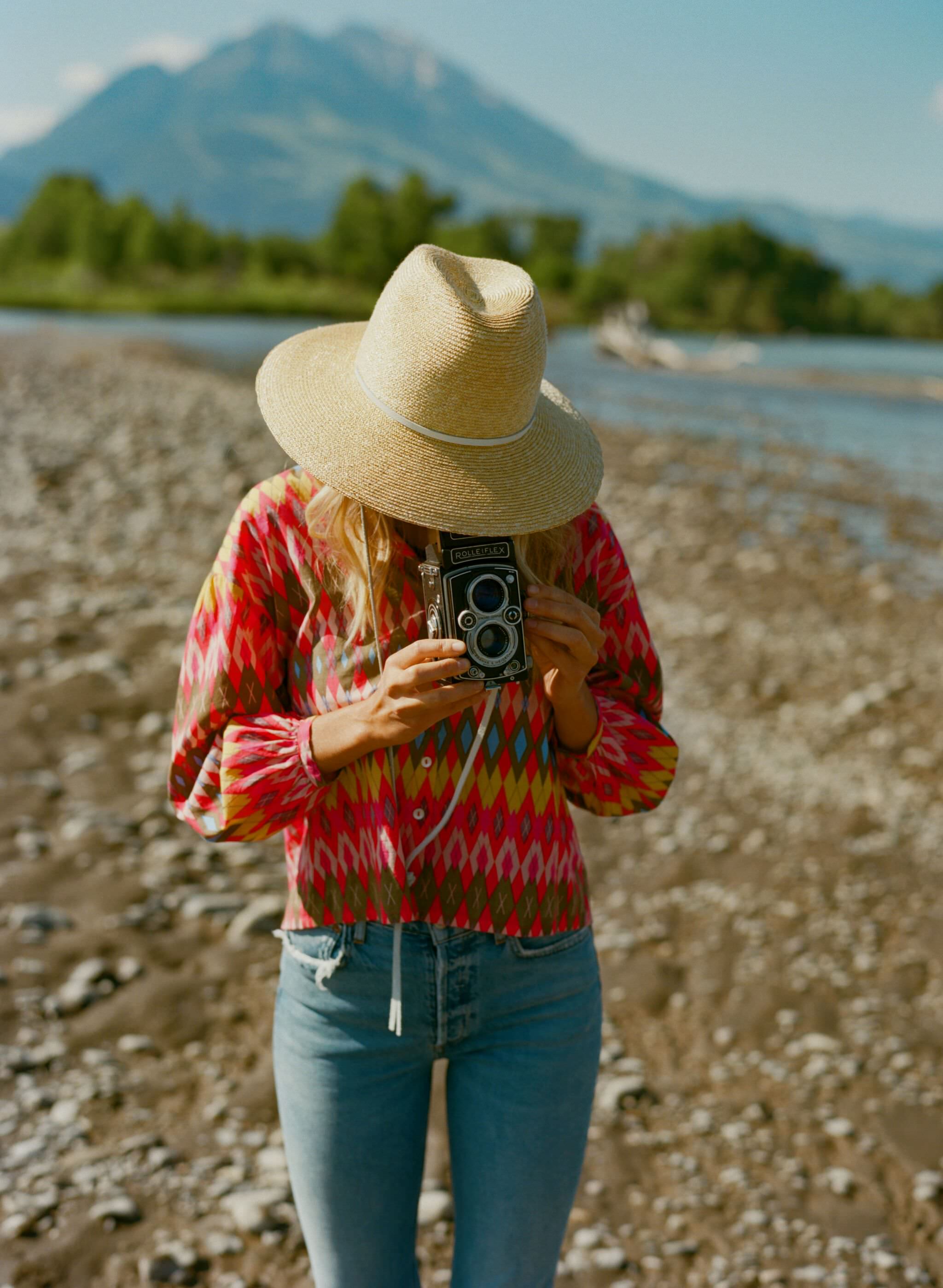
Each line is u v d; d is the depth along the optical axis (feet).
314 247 439.22
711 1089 12.36
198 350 133.28
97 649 23.41
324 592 5.93
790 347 277.03
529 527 5.62
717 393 108.17
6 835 16.01
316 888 6.06
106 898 14.70
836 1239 10.16
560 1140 6.06
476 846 5.91
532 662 5.82
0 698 20.57
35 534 32.45
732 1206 10.52
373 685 5.91
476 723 5.90
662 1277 9.59
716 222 453.17
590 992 6.23
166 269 414.82
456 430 5.60
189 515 36.27
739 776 21.20
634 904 16.51
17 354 105.81
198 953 13.82
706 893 16.90
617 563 6.49
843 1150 11.43
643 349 147.64
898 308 451.12
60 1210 9.53
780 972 14.82
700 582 34.96
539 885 5.99
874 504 50.08
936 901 16.94
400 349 5.58
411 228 431.84
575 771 6.47
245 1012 12.73
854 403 102.63
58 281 413.18
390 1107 6.08
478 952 5.92
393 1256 6.29
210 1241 9.34
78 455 46.39
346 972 5.95
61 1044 11.81
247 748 5.73
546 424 6.01
